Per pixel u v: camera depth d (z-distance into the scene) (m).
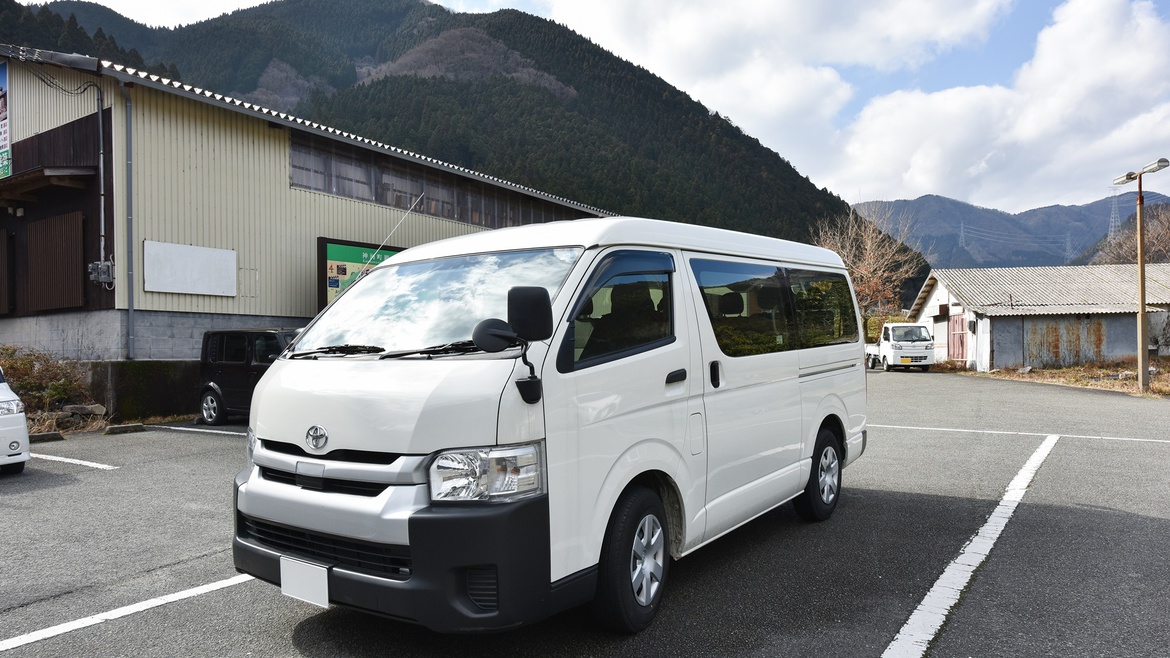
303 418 3.01
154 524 5.50
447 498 2.66
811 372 5.05
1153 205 56.78
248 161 14.45
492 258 3.52
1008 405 14.71
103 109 12.44
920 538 4.89
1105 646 3.17
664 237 3.78
